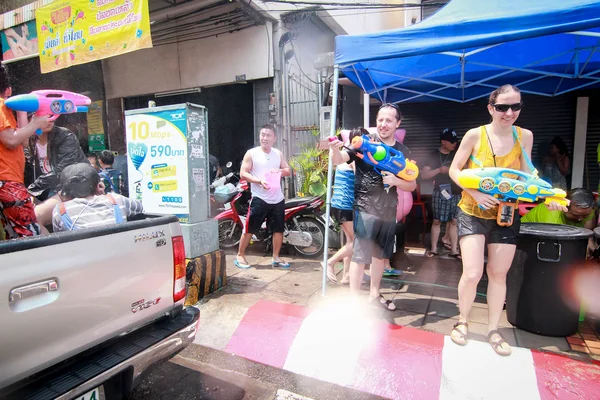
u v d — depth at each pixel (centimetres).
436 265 484
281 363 309
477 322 324
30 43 779
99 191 263
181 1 745
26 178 371
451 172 278
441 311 349
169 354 217
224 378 296
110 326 193
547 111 633
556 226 318
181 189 388
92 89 918
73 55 682
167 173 393
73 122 947
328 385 286
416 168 304
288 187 705
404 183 304
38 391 162
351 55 343
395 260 466
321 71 690
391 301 358
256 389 282
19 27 783
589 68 482
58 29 692
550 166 579
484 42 286
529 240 295
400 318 337
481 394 255
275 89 725
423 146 706
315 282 433
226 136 831
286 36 704
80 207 242
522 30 273
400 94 595
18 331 154
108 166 568
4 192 272
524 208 419
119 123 909
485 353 268
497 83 540
